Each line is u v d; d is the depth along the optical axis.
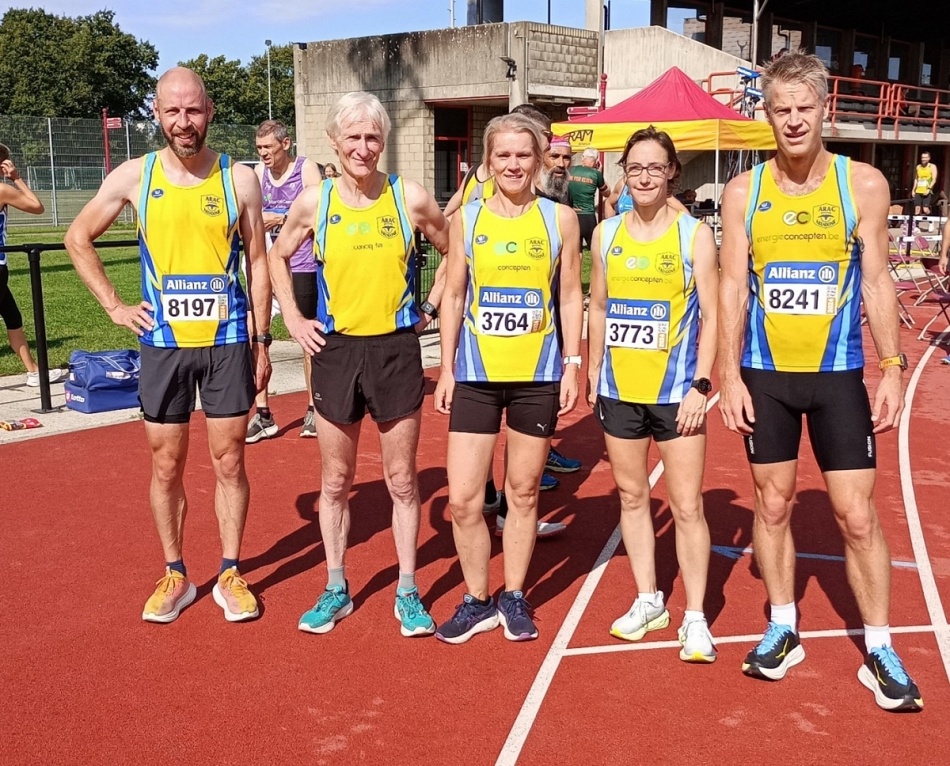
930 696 3.53
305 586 4.49
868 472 3.42
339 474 3.99
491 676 3.68
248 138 33.03
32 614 4.18
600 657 3.83
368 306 3.77
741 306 3.52
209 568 4.69
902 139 28.92
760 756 3.15
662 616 4.04
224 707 3.45
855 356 3.43
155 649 3.88
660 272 3.63
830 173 3.33
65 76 59.41
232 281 3.95
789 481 3.56
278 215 6.69
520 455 3.85
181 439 4.00
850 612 4.25
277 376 9.10
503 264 3.70
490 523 5.33
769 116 3.31
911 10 32.59
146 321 3.87
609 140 13.49
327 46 25.70
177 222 3.80
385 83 24.88
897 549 5.00
